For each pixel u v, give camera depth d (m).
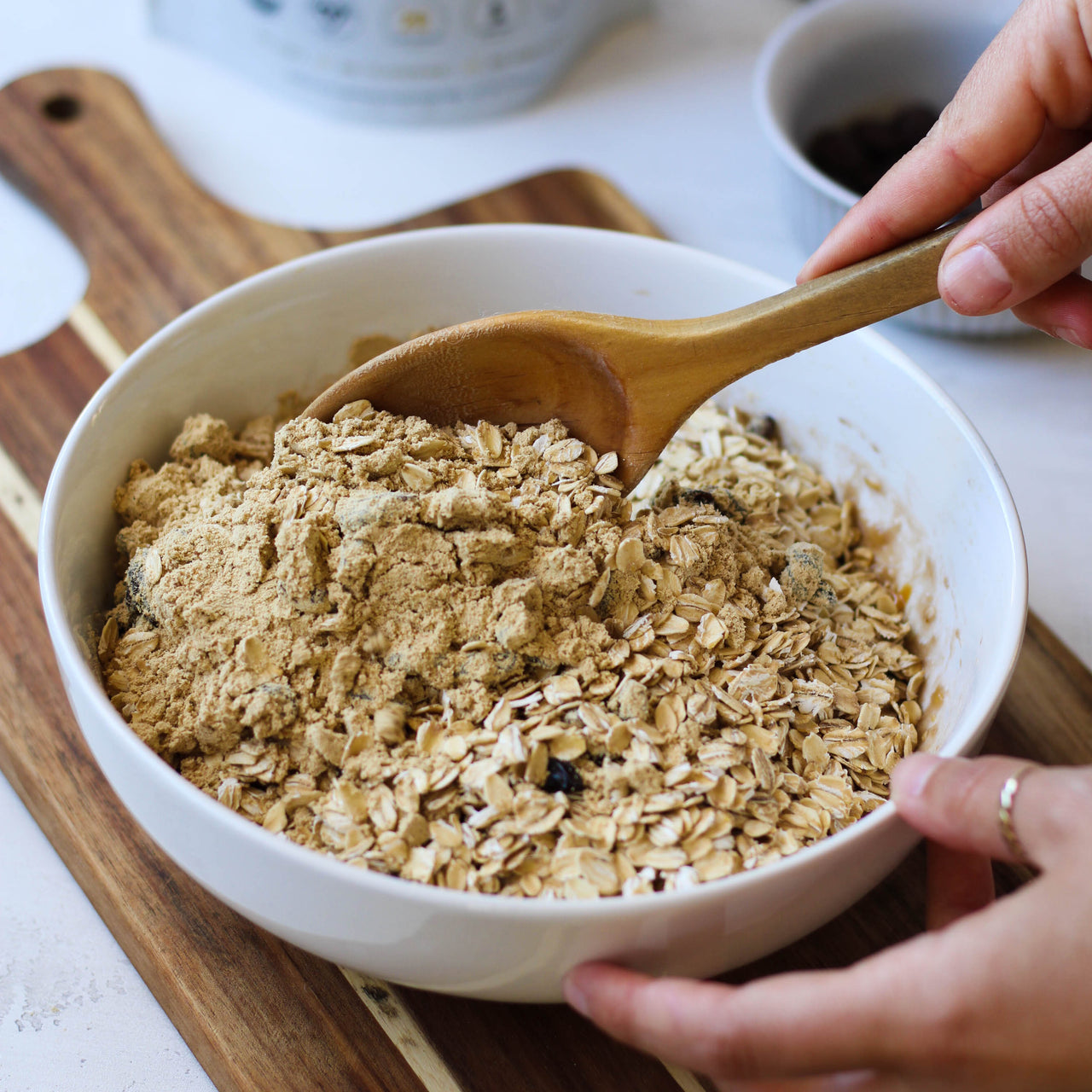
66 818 0.45
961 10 0.60
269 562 0.44
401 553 0.43
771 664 0.44
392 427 0.46
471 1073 0.42
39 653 0.48
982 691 0.41
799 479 0.50
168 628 0.43
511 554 0.43
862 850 0.38
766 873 0.37
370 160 0.64
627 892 0.40
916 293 0.44
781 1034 0.37
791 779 0.43
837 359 0.48
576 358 0.45
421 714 0.43
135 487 0.46
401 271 0.49
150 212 0.58
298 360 0.50
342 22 0.62
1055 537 0.53
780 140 0.57
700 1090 0.42
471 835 0.41
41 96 0.61
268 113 0.66
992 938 0.37
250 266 0.57
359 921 0.38
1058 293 0.47
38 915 0.44
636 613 0.44
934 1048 0.37
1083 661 0.50
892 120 0.60
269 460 0.49
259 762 0.42
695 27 0.71
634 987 0.38
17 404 0.53
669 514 0.46
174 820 0.39
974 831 0.38
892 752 0.44
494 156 0.65
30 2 0.71
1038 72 0.44
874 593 0.48
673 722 0.42
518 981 0.39
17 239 0.61
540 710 0.42
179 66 0.67
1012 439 0.55
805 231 0.58
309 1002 0.43
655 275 0.49
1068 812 0.37
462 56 0.63
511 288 0.50
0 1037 0.43
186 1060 0.43
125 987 0.44
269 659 0.42
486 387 0.46
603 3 0.68
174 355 0.47
